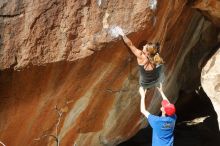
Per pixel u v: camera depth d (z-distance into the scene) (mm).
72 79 8609
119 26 8344
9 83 7969
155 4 8492
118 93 9766
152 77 9102
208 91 10961
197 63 12508
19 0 7566
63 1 7867
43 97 8539
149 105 11195
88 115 9672
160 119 8898
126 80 9609
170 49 10719
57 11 7852
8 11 7516
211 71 11078
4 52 7613
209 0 10281
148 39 9031
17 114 8461
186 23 10836
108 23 8250
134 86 9922
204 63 11539
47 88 8445
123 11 8305
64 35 7996
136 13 8383
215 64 11094
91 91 9188
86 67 8562
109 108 9930
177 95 13195
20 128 8734
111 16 8242
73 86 8773
